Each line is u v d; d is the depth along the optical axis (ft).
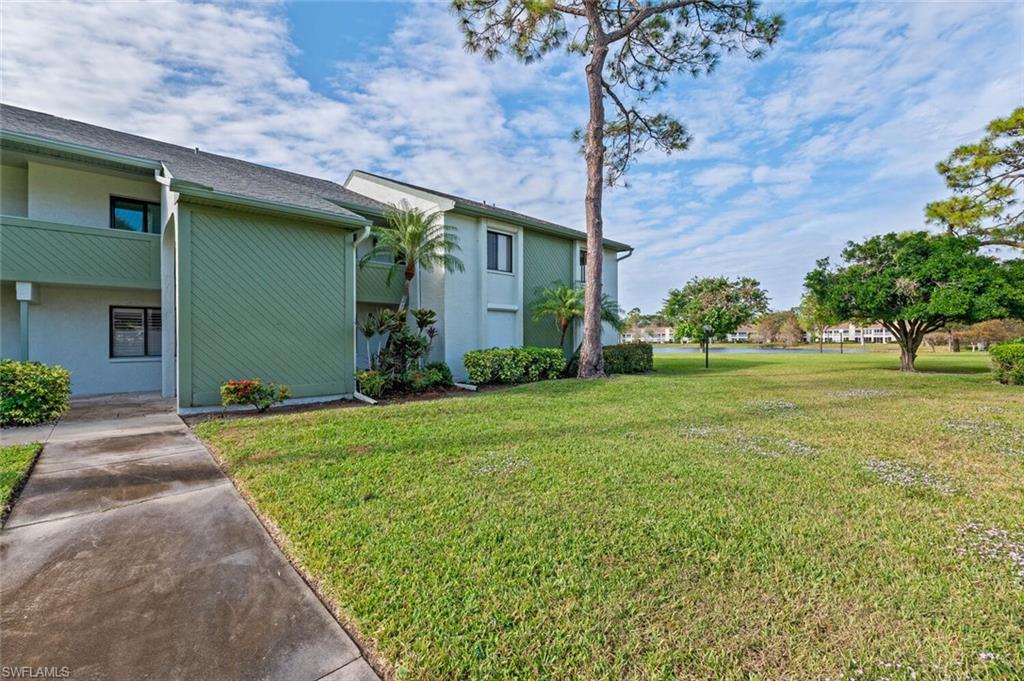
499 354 40.11
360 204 40.96
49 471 14.34
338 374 30.27
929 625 6.93
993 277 43.39
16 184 31.42
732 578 8.20
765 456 15.92
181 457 16.02
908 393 31.81
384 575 8.30
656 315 228.84
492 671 6.07
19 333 31.45
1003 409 25.27
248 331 26.35
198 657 6.37
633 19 41.14
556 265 54.24
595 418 22.68
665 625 6.93
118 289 35.06
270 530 10.43
